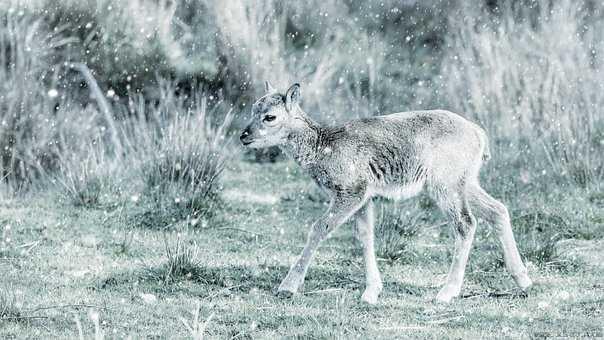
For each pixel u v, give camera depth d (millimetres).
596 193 13844
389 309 8961
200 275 9844
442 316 8727
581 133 15039
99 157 14305
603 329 8250
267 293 9453
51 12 16734
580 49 17297
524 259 10844
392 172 9562
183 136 13570
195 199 12711
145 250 10969
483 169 14742
